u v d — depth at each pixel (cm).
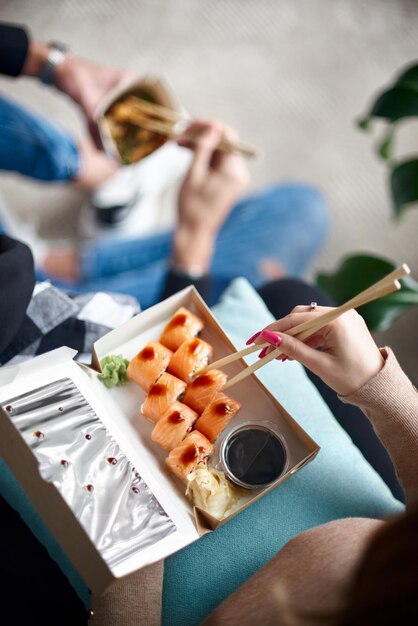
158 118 157
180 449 81
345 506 94
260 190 185
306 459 82
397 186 128
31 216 175
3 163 168
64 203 177
